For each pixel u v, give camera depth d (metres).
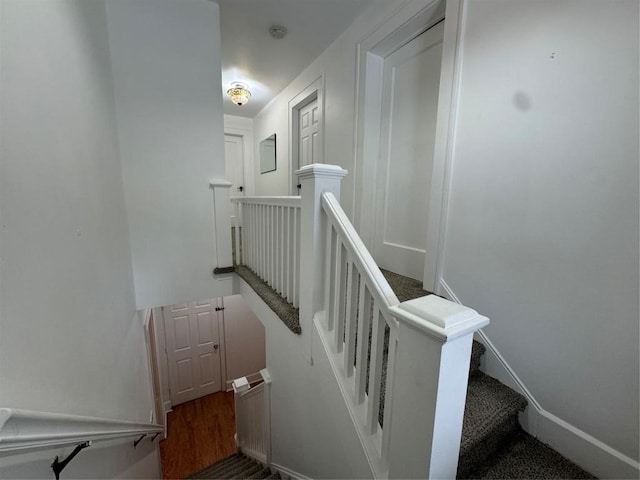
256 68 2.99
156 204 2.01
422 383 0.68
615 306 0.97
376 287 0.87
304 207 1.27
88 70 1.28
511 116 1.23
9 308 0.63
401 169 2.08
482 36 1.33
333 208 1.12
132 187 1.91
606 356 1.00
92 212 1.22
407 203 2.04
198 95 2.05
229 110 4.40
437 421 0.66
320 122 2.76
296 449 1.62
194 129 2.07
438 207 1.61
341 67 2.39
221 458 3.17
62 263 0.91
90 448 1.01
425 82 1.85
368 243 2.34
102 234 1.34
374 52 2.09
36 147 0.79
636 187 0.90
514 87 1.22
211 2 2.00
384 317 0.85
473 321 0.65
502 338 1.33
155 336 3.30
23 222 0.71
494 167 1.32
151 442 2.34
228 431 3.60
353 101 2.26
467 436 1.02
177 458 3.17
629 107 0.90
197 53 2.01
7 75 0.67
